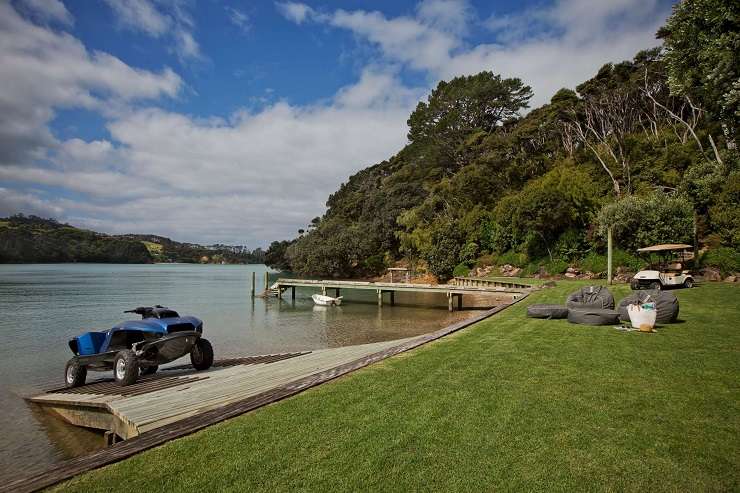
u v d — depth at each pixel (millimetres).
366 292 49188
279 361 10484
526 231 38562
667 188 32312
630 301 11477
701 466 3684
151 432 4812
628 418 4746
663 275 18938
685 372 6508
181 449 4277
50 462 6977
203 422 5027
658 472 3594
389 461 3885
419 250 52656
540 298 18781
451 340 9789
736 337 9133
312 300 40344
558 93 47844
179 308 33250
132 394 7957
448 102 64688
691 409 4984
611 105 42281
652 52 39094
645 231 27031
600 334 9789
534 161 49406
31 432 8250
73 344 11438
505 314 14148
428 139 66438
